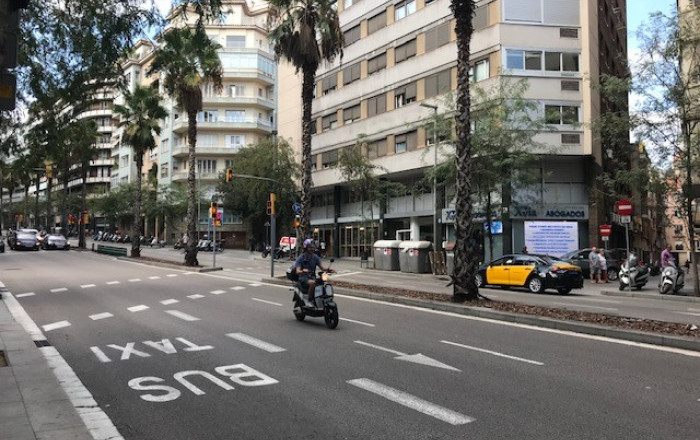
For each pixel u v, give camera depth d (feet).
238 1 240.32
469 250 45.52
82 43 32.63
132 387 21.24
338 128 146.61
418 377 22.44
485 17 106.11
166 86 97.66
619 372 23.24
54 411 17.38
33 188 399.24
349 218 149.18
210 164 230.68
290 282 67.05
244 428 16.57
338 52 79.36
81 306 46.50
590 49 105.19
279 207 161.58
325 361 25.48
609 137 65.41
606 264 88.63
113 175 316.19
